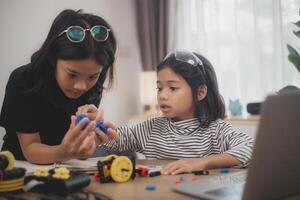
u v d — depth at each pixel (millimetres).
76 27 900
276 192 556
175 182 698
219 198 555
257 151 493
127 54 3213
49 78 1034
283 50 2441
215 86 1223
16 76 1052
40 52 999
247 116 2273
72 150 812
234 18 2707
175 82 1131
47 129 1116
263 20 2553
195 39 2926
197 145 1123
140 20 3191
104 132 838
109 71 1117
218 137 1134
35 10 2576
